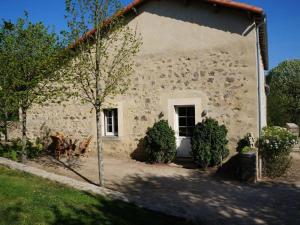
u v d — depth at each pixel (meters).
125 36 8.47
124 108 11.37
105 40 8.84
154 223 5.31
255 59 9.70
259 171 9.26
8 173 7.05
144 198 7.04
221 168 9.60
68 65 8.62
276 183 8.60
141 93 11.13
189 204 6.74
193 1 10.39
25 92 8.94
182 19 10.56
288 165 9.82
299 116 25.45
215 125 9.66
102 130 11.83
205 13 10.26
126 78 11.26
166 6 10.77
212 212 6.32
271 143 9.25
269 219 6.02
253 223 5.82
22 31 9.22
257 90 9.71
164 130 10.21
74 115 12.31
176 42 10.66
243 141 9.77
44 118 12.91
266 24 9.79
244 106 9.82
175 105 10.69
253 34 9.70
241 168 8.65
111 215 5.36
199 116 10.34
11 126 13.15
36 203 5.33
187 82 10.52
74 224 4.81
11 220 4.64
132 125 11.27
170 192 7.56
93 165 10.28
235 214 6.25
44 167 9.77
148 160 10.82
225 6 9.73
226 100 10.02
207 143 9.56
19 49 9.18
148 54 11.01
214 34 10.16
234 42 9.91
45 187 6.27
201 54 10.33
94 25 7.49
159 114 10.89
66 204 5.48
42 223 4.69
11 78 9.08
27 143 11.62
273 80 31.67
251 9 9.23
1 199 5.38
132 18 11.18
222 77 10.08
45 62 9.04
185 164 10.30
